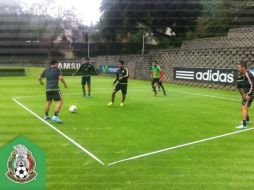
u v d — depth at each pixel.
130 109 10.75
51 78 8.64
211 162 5.34
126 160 5.44
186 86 19.20
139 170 4.97
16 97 13.63
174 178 4.65
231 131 7.63
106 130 7.67
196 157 5.61
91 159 5.47
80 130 7.63
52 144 6.36
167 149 6.09
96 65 28.56
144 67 23.42
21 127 7.76
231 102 12.48
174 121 8.78
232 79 16.55
